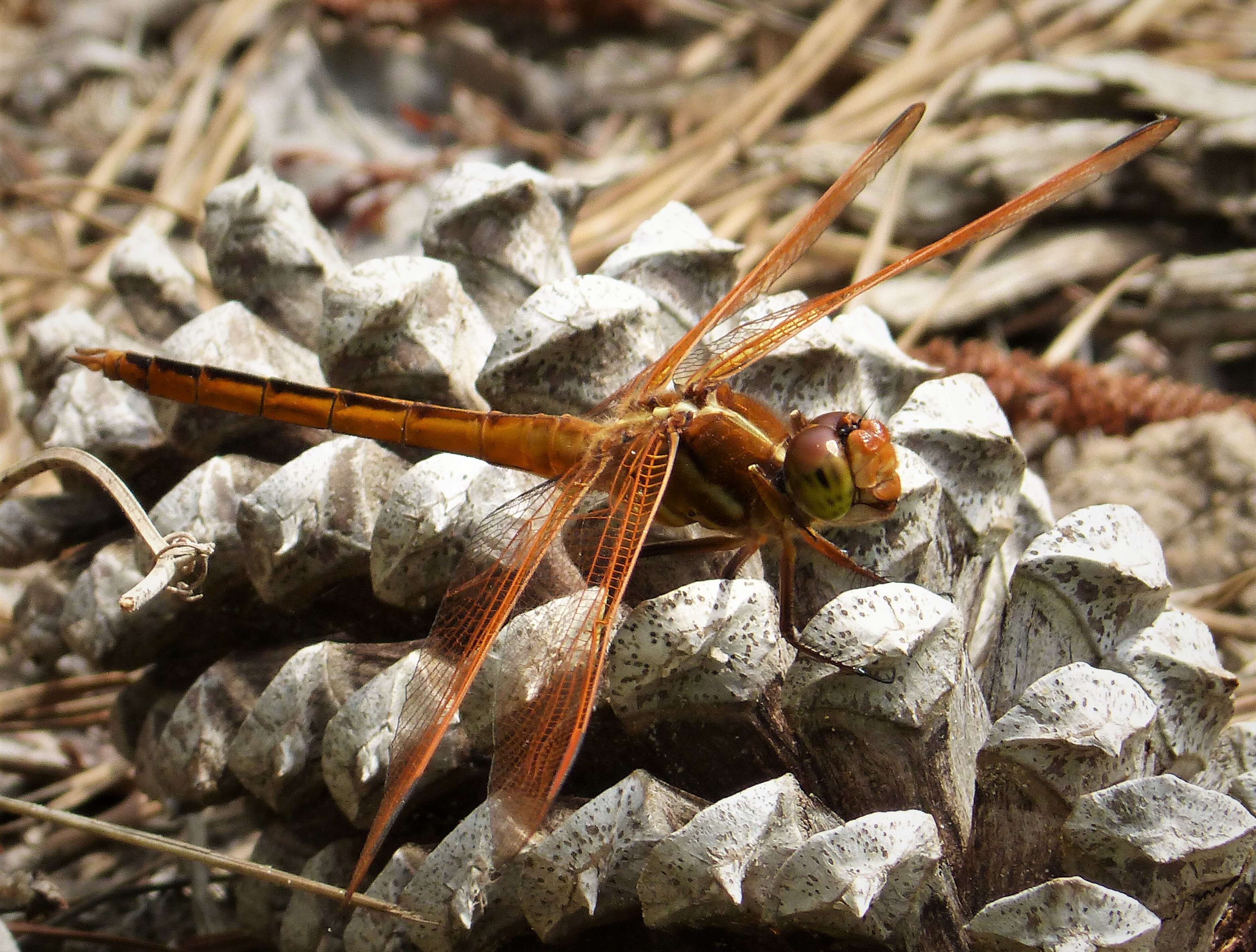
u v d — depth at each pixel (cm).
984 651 40
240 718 40
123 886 42
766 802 38
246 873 40
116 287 42
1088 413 45
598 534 40
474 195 41
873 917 38
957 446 40
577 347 40
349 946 40
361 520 40
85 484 41
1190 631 39
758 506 40
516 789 39
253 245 41
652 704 39
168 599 40
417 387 40
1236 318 46
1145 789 38
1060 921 38
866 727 39
